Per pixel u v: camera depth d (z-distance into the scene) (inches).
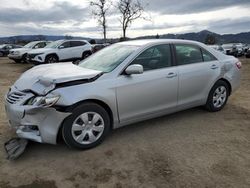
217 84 217.3
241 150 159.2
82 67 185.8
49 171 136.6
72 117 148.8
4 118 210.4
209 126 194.5
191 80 197.0
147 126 193.5
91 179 130.2
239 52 1218.0
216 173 135.0
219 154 154.1
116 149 159.2
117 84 161.6
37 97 144.7
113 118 165.0
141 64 175.3
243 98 272.5
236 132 184.9
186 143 167.5
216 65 213.6
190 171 136.5
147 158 149.0
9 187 124.1
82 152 155.3
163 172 135.6
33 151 156.3
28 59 629.3
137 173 134.9
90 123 156.2
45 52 609.3
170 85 185.0
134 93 168.7
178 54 194.4
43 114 143.0
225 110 230.1
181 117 211.8
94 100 155.9
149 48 181.2
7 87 355.6
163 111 187.9
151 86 175.3
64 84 148.6
